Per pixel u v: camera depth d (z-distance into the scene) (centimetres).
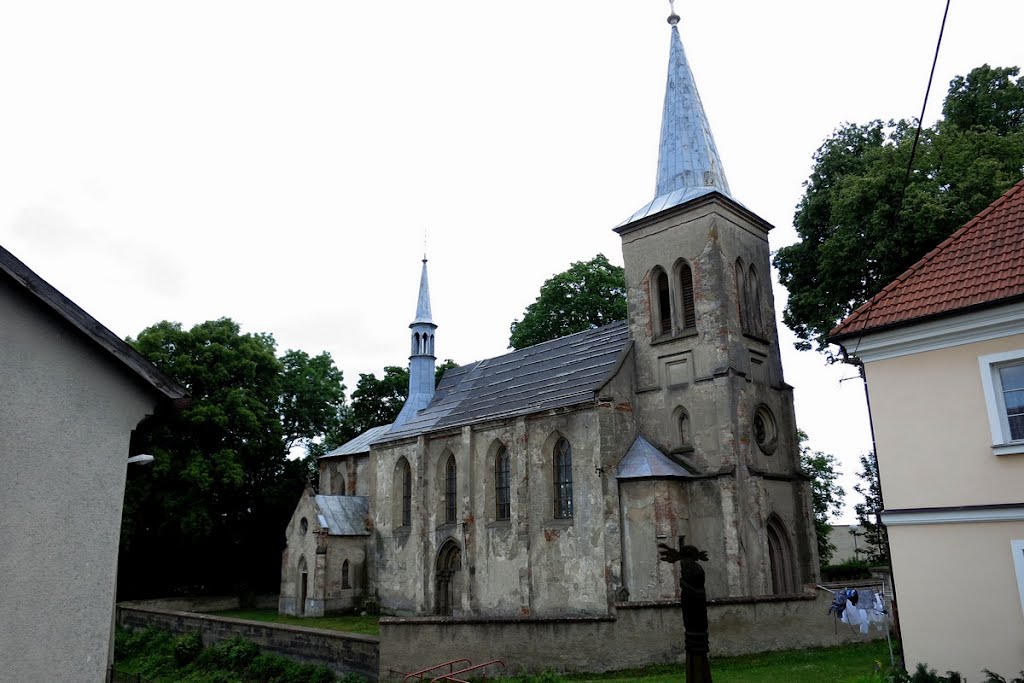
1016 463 1501
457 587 3866
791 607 2400
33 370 1151
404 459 4419
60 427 1162
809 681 1862
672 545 2928
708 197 3328
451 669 2308
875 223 2844
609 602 2988
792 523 3278
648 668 2142
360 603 4528
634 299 3575
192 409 4959
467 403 4444
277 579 5769
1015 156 2797
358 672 2589
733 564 2888
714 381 3152
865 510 4550
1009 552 1487
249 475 5569
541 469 3431
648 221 3550
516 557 3453
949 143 2889
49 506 1131
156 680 3341
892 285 1783
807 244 3491
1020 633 1455
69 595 1126
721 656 2227
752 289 3525
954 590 1548
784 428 3400
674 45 3928
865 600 2492
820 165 3544
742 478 3023
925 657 1570
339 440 6856
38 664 1083
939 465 1603
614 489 3120
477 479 3800
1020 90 3103
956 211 2602
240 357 5412
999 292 1541
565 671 2166
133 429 1261
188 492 4878
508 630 2273
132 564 5431
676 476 3036
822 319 3306
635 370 3481
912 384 1669
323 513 4591
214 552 5644
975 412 1566
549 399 3622
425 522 4066
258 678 2970
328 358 7038
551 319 5872
